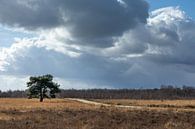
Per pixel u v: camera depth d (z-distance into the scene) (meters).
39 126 48.75
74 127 48.44
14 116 58.78
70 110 63.91
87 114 59.34
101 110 63.41
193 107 90.75
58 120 54.50
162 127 50.38
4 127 47.25
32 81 148.75
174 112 60.59
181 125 51.56
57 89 152.25
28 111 64.38
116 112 60.53
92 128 48.53
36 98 154.12
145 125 52.81
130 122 54.12
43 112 62.69
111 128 49.25
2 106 81.06
